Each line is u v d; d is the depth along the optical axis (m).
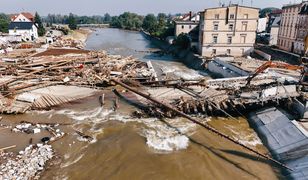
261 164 24.28
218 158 25.02
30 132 29.23
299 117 30.36
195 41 72.50
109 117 32.91
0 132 29.31
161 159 24.55
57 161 24.25
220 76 53.28
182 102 33.19
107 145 26.59
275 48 72.62
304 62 39.41
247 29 64.31
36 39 100.06
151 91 39.09
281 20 72.12
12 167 22.97
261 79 42.53
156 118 32.72
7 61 53.28
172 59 75.44
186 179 22.06
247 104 33.34
